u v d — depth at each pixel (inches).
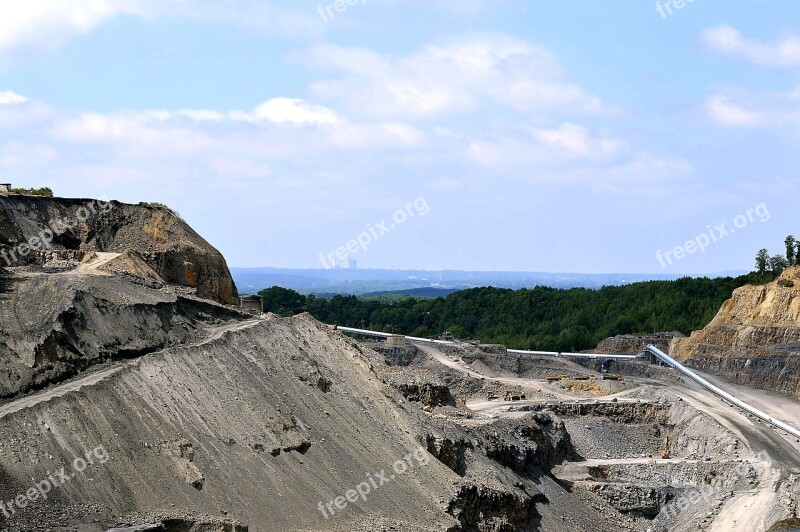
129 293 3710.6
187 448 3112.7
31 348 3161.9
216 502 3024.1
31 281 3432.6
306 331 4379.9
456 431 4726.9
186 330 3823.8
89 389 3051.2
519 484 4756.4
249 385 3659.0
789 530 4849.9
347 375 4296.3
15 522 2534.5
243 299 5103.3
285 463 3422.7
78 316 3363.7
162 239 4810.5
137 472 2913.4
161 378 3329.2
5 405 2925.7
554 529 4675.2
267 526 3078.2
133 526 2642.7
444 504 3823.8
